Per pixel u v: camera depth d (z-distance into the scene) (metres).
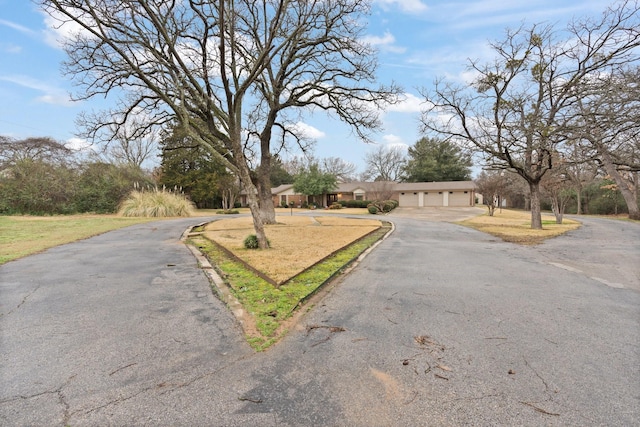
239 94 8.34
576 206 37.75
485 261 7.45
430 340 3.22
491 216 26.94
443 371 2.63
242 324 3.60
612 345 3.12
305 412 2.13
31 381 2.47
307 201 45.81
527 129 11.77
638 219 23.25
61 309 4.04
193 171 34.09
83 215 22.22
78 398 2.26
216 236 11.09
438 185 43.44
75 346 3.05
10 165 26.22
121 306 4.16
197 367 2.69
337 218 22.00
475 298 4.59
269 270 5.93
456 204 42.81
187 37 9.93
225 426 1.99
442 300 4.50
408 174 53.50
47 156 30.81
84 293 4.70
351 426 1.99
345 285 5.31
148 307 4.12
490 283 5.44
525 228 16.28
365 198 44.03
